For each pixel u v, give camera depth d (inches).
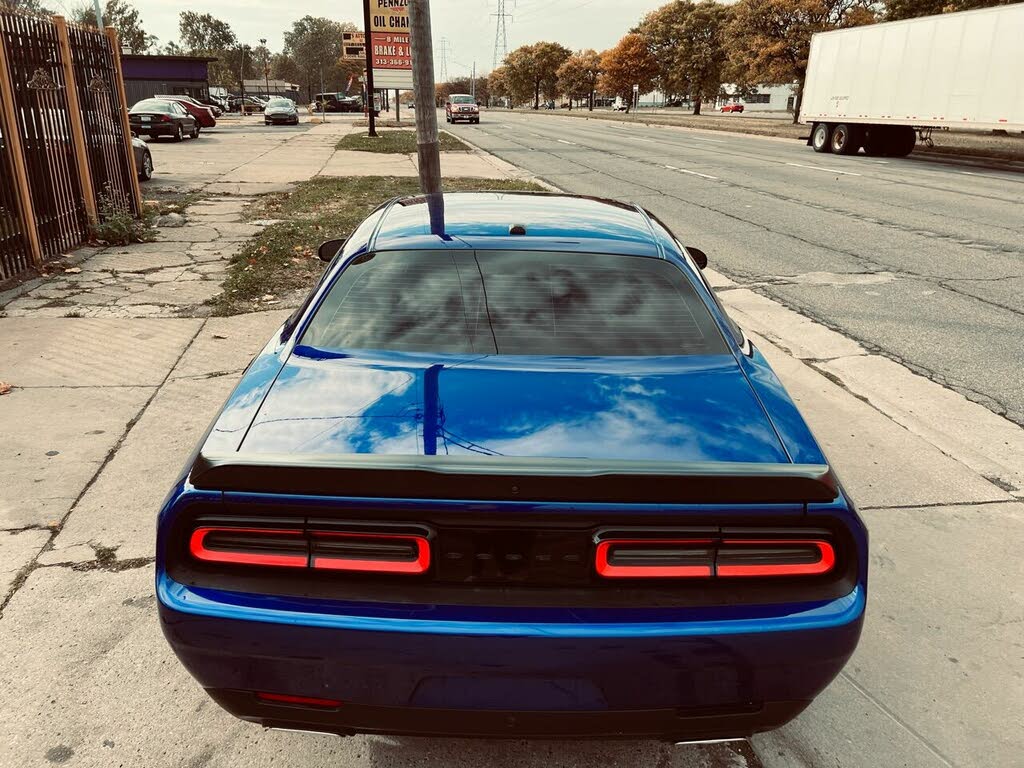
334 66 5693.9
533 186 575.5
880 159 927.0
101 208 370.9
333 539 69.4
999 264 348.5
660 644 68.0
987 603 119.8
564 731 71.7
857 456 166.4
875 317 267.7
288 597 69.3
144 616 111.0
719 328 101.5
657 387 86.6
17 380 196.4
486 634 67.1
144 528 132.6
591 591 69.7
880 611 117.5
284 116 1670.8
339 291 103.0
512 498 67.6
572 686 69.0
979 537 137.3
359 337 94.6
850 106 949.8
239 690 72.0
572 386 85.2
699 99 2832.2
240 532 70.2
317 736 91.0
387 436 74.9
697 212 490.0
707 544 69.6
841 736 94.0
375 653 68.2
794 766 89.3
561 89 4520.2
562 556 69.3
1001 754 91.8
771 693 71.5
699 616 69.1
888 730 95.0
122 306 263.1
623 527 68.8
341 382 85.5
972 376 214.8
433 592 69.2
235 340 230.8
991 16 742.5
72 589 116.4
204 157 821.9
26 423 171.6
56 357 213.3
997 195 581.0
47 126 321.1
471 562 69.4
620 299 102.1
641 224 124.3
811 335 248.4
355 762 87.3
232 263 328.5
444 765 87.3
